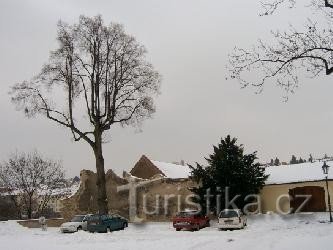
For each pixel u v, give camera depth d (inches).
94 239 1084.5
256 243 841.5
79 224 1432.1
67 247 899.4
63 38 1577.3
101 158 1583.4
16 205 2171.5
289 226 1235.9
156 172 2139.5
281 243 811.4
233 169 1550.2
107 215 1380.4
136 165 2196.1
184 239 978.1
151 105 1673.2
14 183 2210.9
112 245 916.6
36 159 2282.2
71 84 1582.2
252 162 1609.3
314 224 1224.2
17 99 1563.7
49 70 1569.9
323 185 1652.3
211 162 1584.6
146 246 877.8
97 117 1588.3
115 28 1610.5
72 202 1913.1
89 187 1925.4
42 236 1223.5
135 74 1632.6
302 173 1750.7
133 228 1437.0
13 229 1541.6
